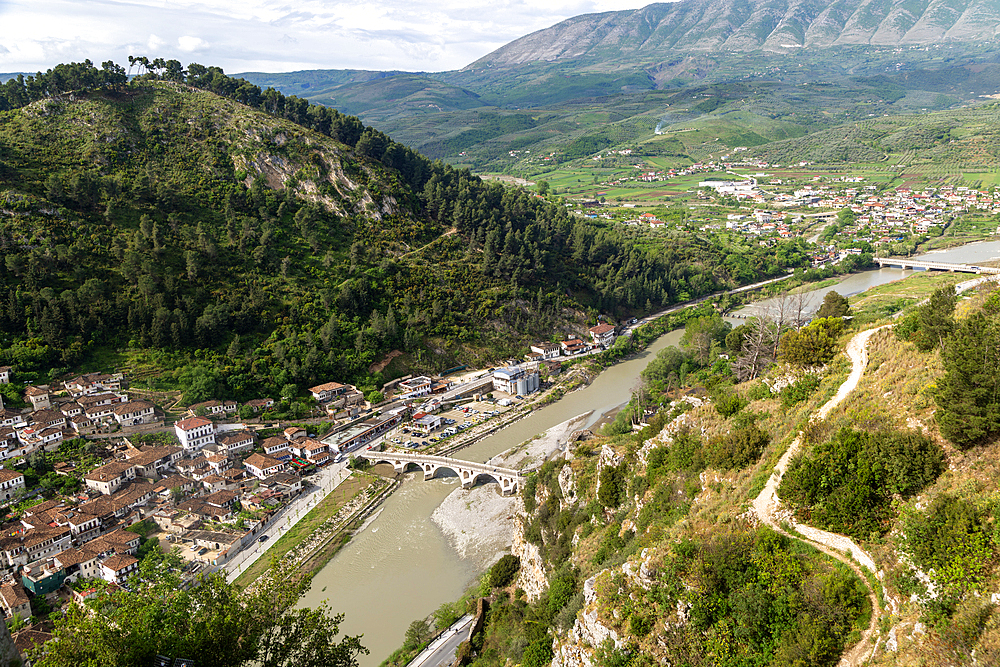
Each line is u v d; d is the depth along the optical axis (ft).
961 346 193.16
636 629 195.52
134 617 137.18
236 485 473.26
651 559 206.90
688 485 249.55
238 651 137.59
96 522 399.03
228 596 144.36
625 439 410.31
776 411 264.11
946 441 180.55
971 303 263.90
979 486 162.81
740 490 224.53
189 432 497.87
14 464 437.17
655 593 199.52
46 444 462.60
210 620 137.08
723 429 270.05
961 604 142.61
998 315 231.09
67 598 343.05
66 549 374.22
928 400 198.70
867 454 185.98
